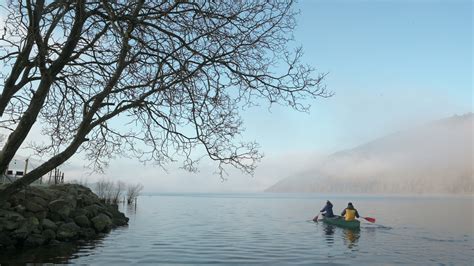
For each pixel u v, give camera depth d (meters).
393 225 29.17
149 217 37.12
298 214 44.78
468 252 16.28
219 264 13.30
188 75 6.80
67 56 6.58
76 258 13.81
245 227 27.08
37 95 6.36
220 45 7.23
